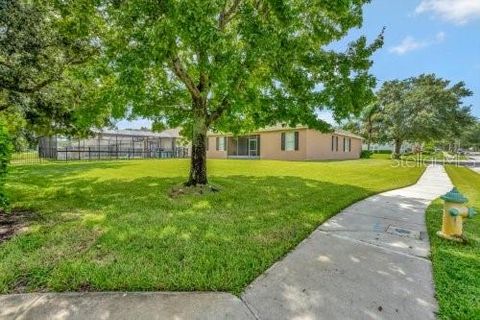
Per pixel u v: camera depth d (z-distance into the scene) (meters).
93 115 7.70
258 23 5.51
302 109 7.36
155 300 2.55
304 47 6.50
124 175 11.12
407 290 2.76
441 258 3.52
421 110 31.83
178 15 5.05
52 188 7.99
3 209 5.36
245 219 5.13
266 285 2.83
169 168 14.09
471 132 58.34
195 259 3.36
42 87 9.46
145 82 7.23
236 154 28.25
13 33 7.30
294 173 12.61
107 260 3.29
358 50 7.14
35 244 3.74
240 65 5.58
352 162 21.58
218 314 2.36
